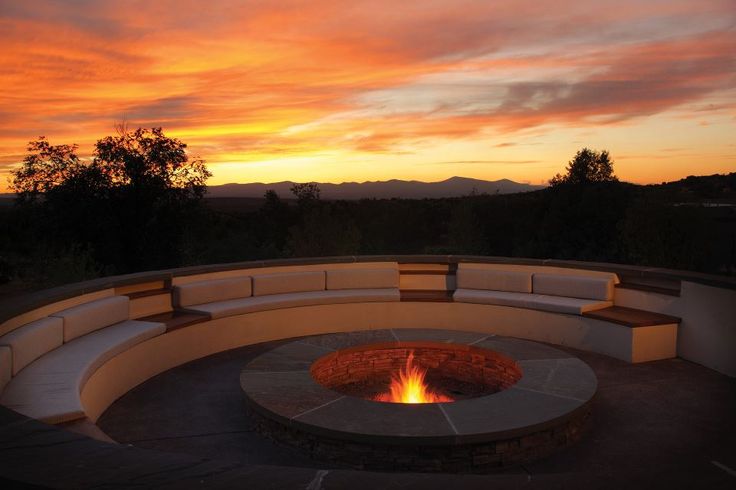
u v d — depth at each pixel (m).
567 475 1.84
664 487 1.77
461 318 7.98
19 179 22.98
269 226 37.59
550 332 7.37
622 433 4.75
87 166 23.58
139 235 24.16
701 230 19.30
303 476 1.83
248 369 5.66
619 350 6.70
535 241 32.66
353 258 8.62
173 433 4.80
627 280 7.55
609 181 31.78
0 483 1.80
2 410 2.37
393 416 4.45
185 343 6.69
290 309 7.73
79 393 4.31
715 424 4.93
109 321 6.14
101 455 1.96
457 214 28.88
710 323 6.34
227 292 7.56
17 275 23.52
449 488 1.76
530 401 4.74
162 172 24.39
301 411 4.57
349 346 6.43
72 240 22.58
